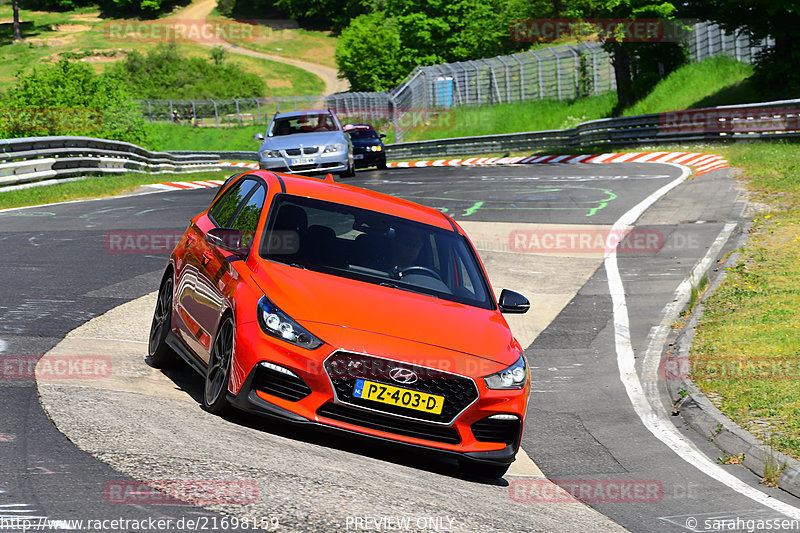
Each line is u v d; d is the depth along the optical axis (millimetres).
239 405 17266
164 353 22141
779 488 18828
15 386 18328
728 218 50625
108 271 35344
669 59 144250
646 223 51750
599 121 118438
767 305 32938
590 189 67812
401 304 18672
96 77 118375
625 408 24891
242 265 19094
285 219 20375
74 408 16984
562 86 171000
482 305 20188
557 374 28047
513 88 180250
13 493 12375
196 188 80938
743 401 23734
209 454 15156
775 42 108562
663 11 128000
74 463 13922
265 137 74188
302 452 16578
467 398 17484
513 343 19172
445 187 72250
